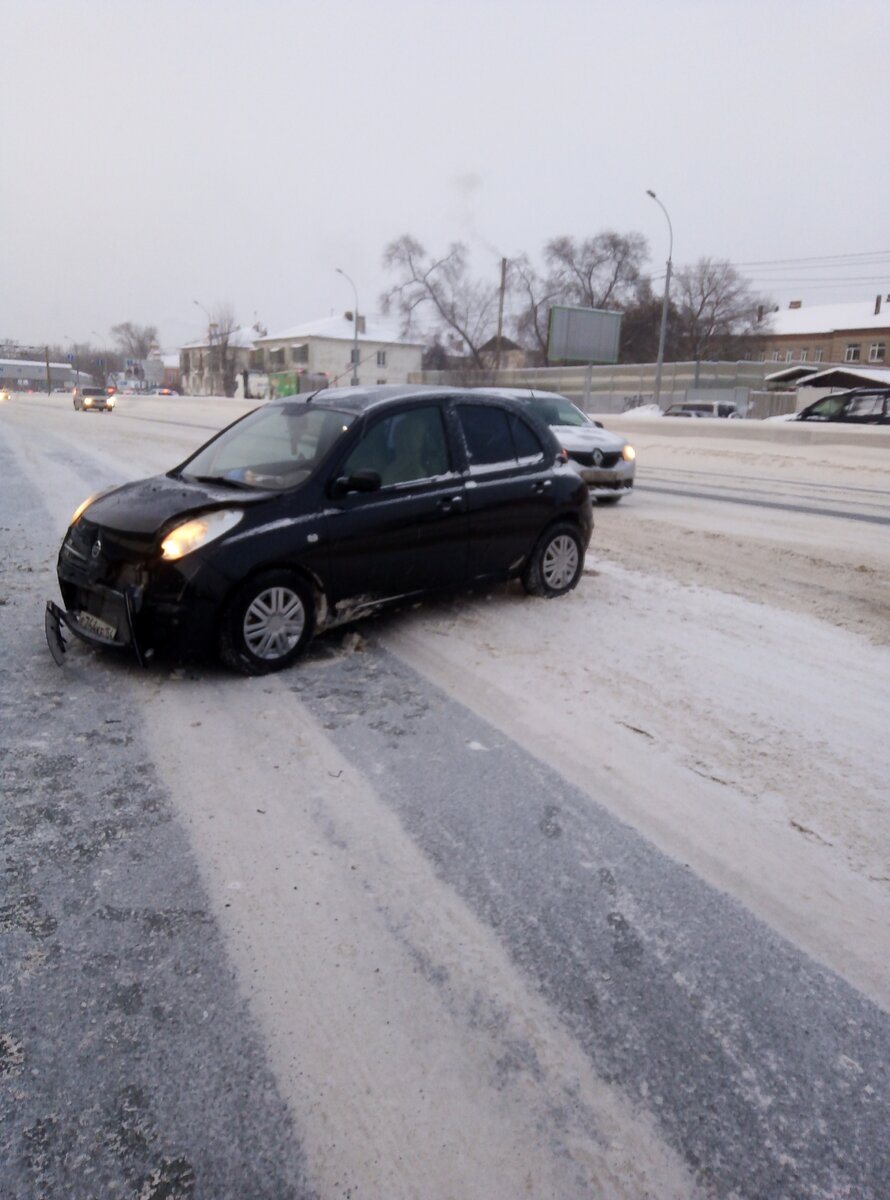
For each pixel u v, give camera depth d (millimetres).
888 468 18172
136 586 4312
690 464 20219
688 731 4121
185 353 105625
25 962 2432
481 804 3375
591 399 50562
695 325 61125
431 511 5266
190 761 3641
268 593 4566
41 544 7918
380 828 3184
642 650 5312
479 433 5723
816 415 25094
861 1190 1863
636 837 3182
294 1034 2221
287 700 4320
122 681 4480
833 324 78625
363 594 5031
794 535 9898
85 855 2949
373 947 2551
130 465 15750
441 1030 2252
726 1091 2100
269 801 3344
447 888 2842
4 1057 2115
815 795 3529
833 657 5328
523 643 5355
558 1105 2045
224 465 5254
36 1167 1846
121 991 2342
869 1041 2271
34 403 62531
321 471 4812
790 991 2439
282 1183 1835
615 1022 2305
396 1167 1878
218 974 2418
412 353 84062
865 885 2930
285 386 61406
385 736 3947
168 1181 1831
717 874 2971
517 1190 1836
